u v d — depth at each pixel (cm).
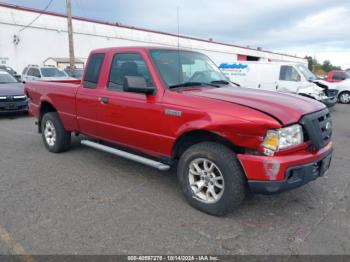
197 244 295
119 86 439
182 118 352
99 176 470
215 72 480
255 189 312
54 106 561
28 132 795
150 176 471
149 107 387
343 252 282
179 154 389
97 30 2978
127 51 433
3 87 1053
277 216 347
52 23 2677
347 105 1529
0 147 638
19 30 2484
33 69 1681
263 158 302
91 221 335
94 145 491
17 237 304
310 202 382
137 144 423
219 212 338
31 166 515
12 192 409
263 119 299
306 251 284
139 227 324
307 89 1194
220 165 326
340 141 707
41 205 372
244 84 1467
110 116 446
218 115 323
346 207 369
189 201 368
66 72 1759
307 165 313
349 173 484
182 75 414
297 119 314
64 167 510
